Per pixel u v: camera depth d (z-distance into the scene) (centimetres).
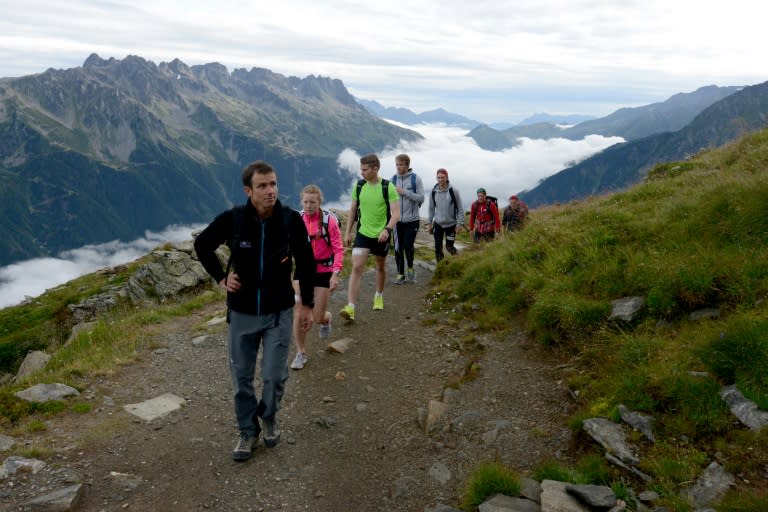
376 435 574
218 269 484
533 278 860
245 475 493
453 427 559
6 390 693
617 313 655
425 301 1087
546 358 685
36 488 452
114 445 543
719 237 708
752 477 377
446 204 1371
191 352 854
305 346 859
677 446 428
